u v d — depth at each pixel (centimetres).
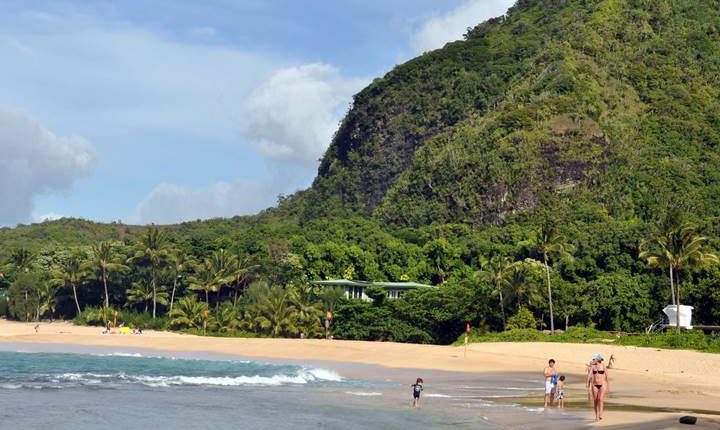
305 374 5962
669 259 9112
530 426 3291
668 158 18562
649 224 14800
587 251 13900
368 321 10831
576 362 7269
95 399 4175
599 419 3372
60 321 13475
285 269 13825
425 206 19600
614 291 10569
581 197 17800
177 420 3544
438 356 7775
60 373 5638
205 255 13938
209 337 10594
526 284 10400
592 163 18375
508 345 8544
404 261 15688
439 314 10362
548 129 19200
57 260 15300
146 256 12975
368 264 15275
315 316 11219
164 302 12838
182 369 6341
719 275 10438
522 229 16712
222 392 4650
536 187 18175
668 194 17138
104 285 13125
